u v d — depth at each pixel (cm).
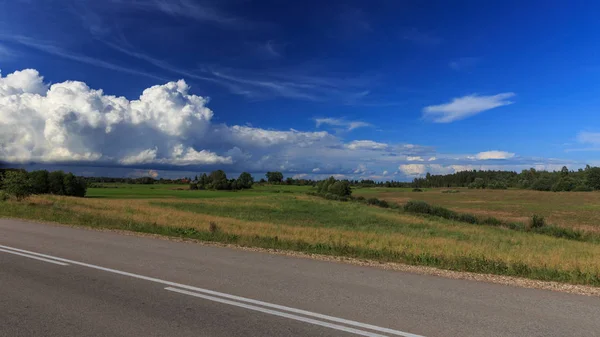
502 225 4762
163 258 900
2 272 728
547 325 477
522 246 2266
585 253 1745
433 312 525
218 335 436
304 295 604
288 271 782
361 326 471
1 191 3167
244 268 804
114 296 581
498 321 490
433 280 723
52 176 7462
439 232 3419
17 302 545
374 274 770
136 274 727
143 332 441
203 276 722
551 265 954
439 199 9488
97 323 468
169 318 489
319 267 831
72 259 866
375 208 6338
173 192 10719
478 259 938
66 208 2783
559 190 12506
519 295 619
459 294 621
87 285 641
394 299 586
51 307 525
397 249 1259
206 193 10300
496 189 14888
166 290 620
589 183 12044
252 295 600
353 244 1375
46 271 741
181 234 1431
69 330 445
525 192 12250
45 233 1345
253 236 1416
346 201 7400
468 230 3741
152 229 1543
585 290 662
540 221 4388
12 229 1457
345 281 702
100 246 1071
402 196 10744
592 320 497
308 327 466
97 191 10544
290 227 2728
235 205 5981
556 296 616
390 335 444
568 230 3906
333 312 522
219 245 1153
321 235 1984
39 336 427
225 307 538
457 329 462
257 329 457
